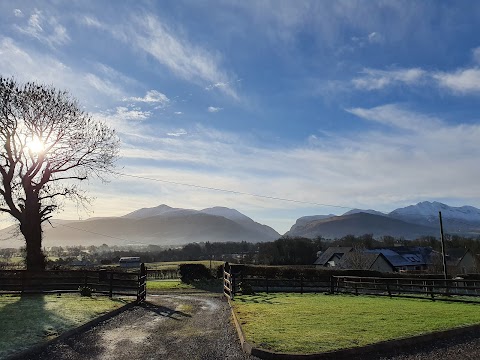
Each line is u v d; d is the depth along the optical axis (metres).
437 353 9.75
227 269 25.25
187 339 11.45
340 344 9.72
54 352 9.82
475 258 77.56
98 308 16.33
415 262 89.94
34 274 23.53
